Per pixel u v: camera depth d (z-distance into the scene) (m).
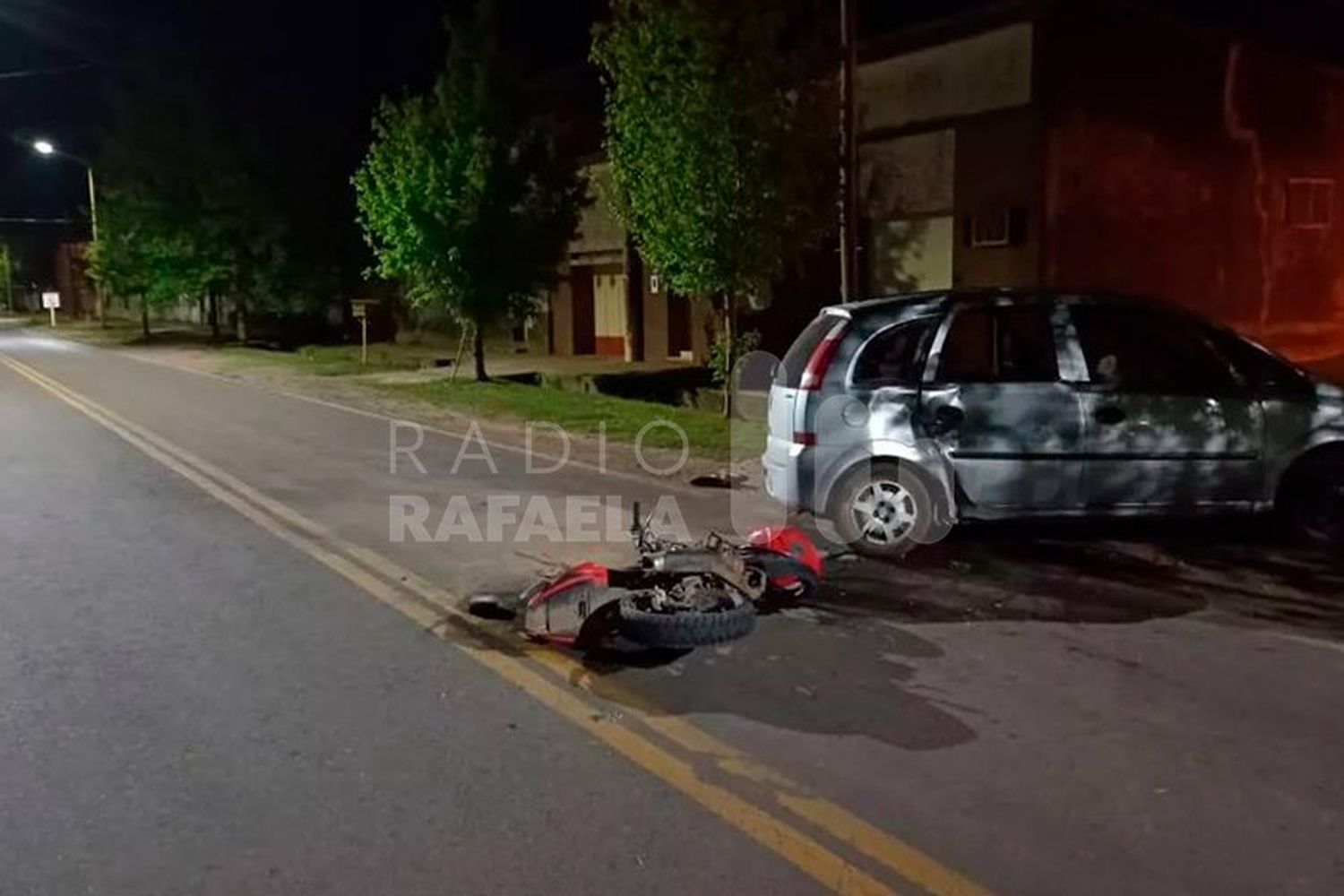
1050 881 3.69
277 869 3.81
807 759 4.64
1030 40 16.84
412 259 21.45
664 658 5.89
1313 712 5.08
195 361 29.55
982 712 5.11
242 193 34.59
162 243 36.31
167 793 4.39
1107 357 7.90
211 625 6.55
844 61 13.46
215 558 8.17
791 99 14.75
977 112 17.77
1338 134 20.64
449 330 32.69
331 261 35.59
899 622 6.45
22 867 3.84
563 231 22.45
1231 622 6.38
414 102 21.38
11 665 5.88
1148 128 18.00
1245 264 19.66
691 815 4.16
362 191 22.27
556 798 4.31
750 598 6.42
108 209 39.50
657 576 6.24
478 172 20.95
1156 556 7.71
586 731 4.96
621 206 16.03
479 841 3.98
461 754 4.73
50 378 24.58
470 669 5.77
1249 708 5.13
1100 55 17.33
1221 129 18.97
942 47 18.19
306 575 7.68
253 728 5.03
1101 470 7.70
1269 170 19.75
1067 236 17.31
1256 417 7.71
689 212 14.59
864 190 19.88
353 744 4.84
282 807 4.26
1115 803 4.22
